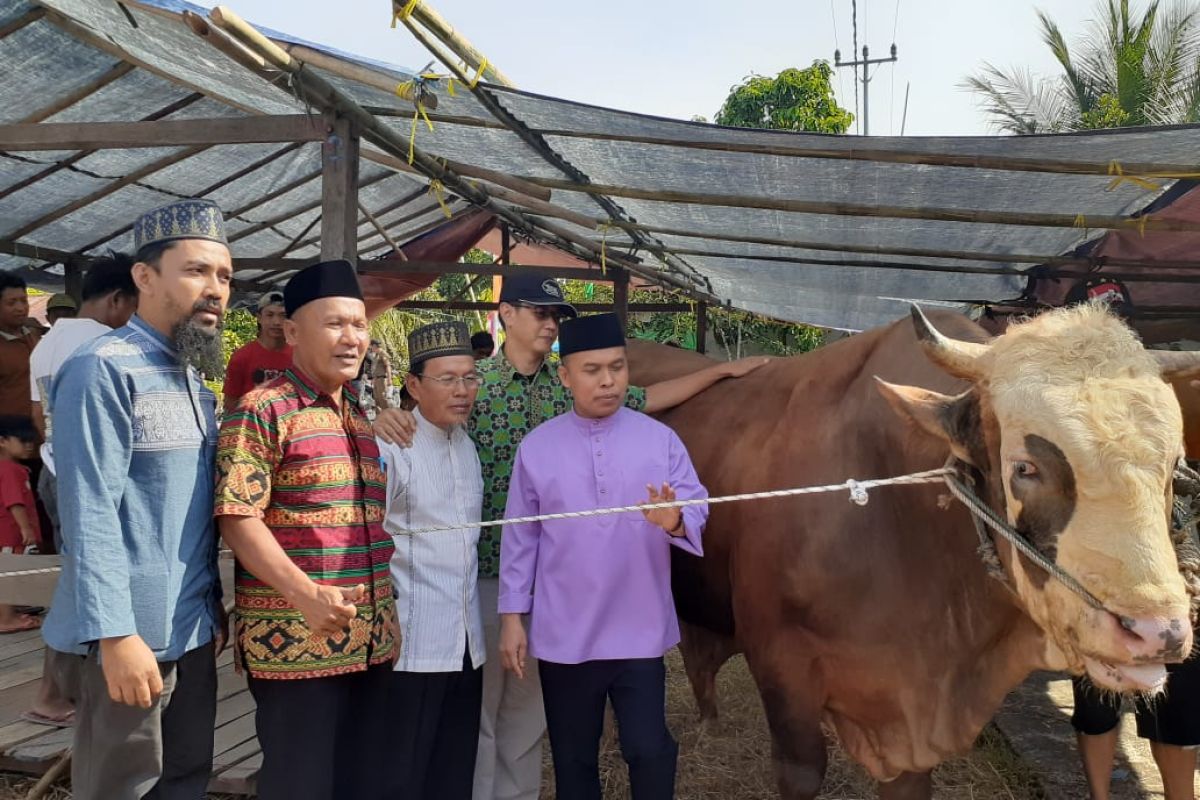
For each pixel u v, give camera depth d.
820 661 3.12
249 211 7.84
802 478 3.23
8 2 4.51
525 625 3.12
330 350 2.53
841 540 3.04
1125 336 2.17
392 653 2.77
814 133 3.78
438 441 3.12
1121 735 4.77
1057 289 6.50
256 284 9.79
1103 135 3.51
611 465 3.00
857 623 2.99
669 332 15.37
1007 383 2.18
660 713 2.96
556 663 2.99
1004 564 2.44
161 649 2.38
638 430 3.09
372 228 8.59
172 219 2.45
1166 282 5.53
